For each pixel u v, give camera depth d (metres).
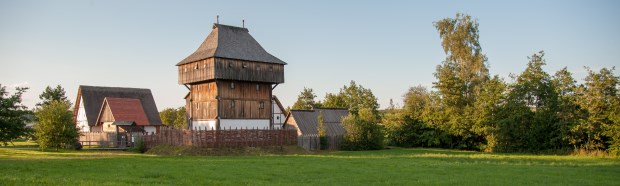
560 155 47.59
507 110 55.78
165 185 20.28
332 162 34.16
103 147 58.41
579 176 26.02
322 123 63.41
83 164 29.70
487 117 57.50
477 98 61.81
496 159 40.41
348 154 47.62
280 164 31.94
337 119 72.25
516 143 55.00
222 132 47.50
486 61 67.69
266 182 22.03
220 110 56.59
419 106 69.19
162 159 35.50
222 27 60.78
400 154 47.69
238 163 32.47
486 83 61.84
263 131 50.75
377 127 60.50
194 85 61.03
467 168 30.11
